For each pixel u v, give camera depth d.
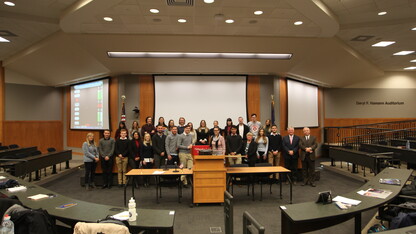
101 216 3.14
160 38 7.58
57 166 10.37
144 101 10.52
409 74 14.57
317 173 8.23
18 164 6.55
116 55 8.62
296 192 6.88
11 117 12.09
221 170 5.76
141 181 7.77
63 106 13.97
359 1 6.04
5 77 11.85
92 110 12.09
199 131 8.61
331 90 14.62
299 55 8.76
